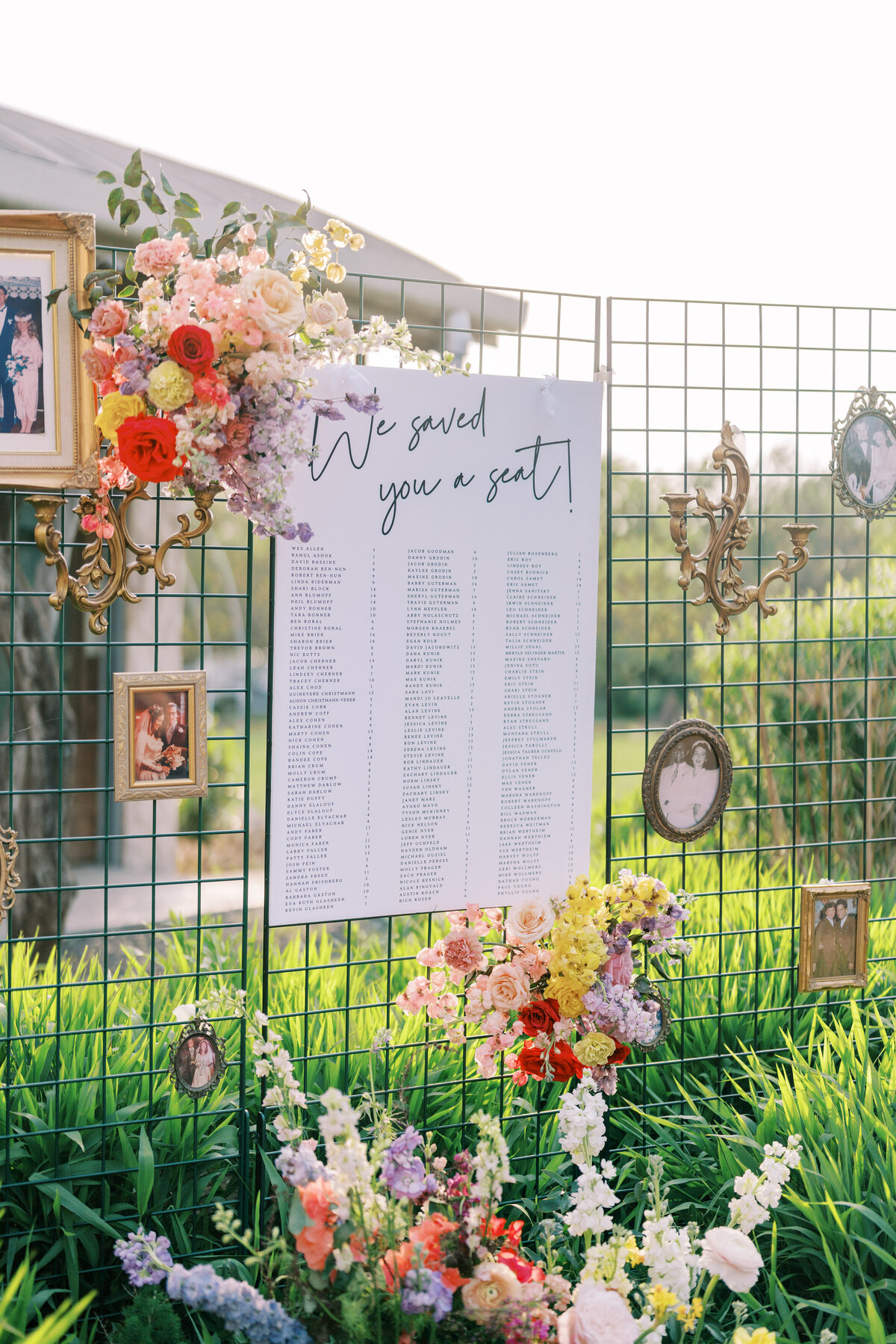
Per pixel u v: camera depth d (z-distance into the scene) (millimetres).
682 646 2871
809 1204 2363
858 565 7605
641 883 2660
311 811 2508
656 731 2855
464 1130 2758
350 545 2482
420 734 2586
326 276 2400
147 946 4363
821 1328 2291
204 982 3229
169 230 2266
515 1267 1763
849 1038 3064
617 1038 2592
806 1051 3213
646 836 2857
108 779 2414
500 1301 1652
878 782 4844
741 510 2896
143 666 5137
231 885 5242
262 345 2168
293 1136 1938
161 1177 2498
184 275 2131
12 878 2365
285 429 2166
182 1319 2229
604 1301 1685
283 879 2500
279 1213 2402
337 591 2482
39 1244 2400
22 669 4555
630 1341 1639
